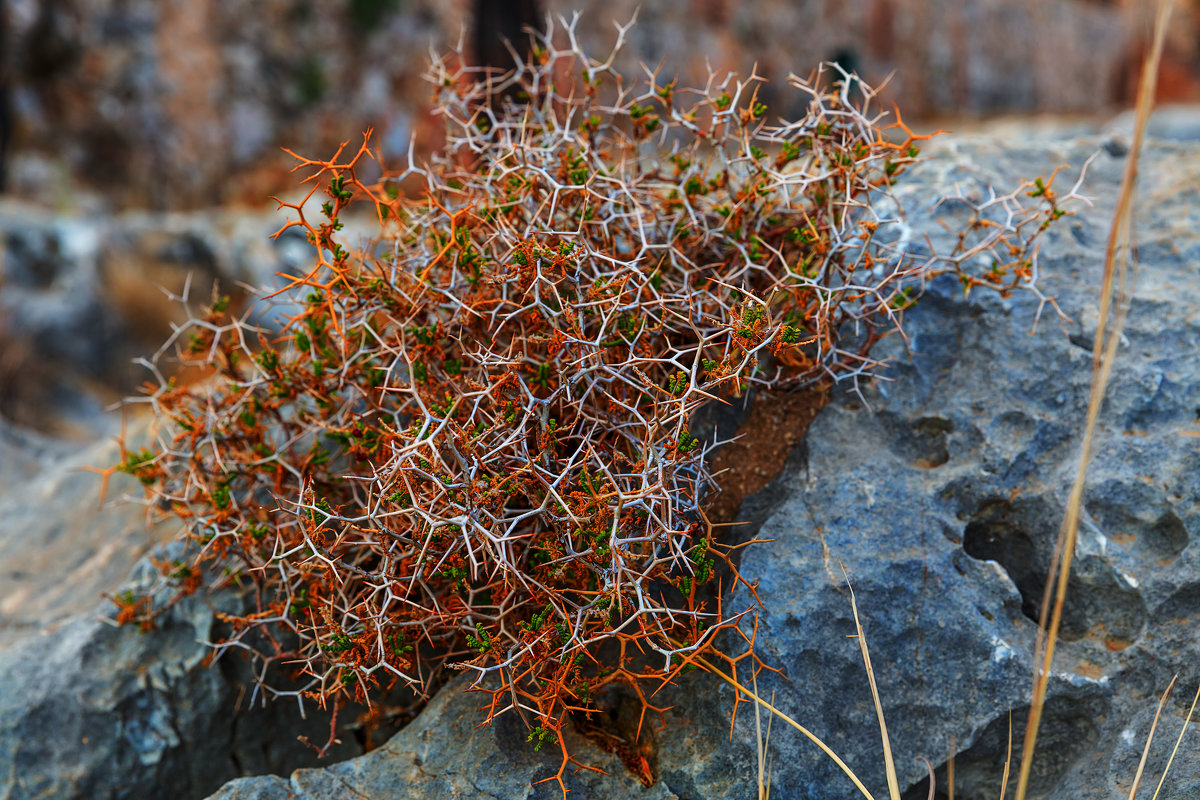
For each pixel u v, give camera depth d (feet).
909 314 6.97
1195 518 6.13
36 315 21.09
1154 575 6.11
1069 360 6.77
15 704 7.17
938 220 7.43
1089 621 6.30
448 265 6.59
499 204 6.56
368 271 6.66
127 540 8.64
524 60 18.81
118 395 21.61
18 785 7.03
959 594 6.23
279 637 7.24
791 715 5.96
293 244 21.59
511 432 5.71
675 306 6.25
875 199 7.72
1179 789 5.67
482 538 5.51
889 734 6.05
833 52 47.80
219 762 7.34
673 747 6.08
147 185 28.76
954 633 6.14
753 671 6.01
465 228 6.17
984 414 6.73
